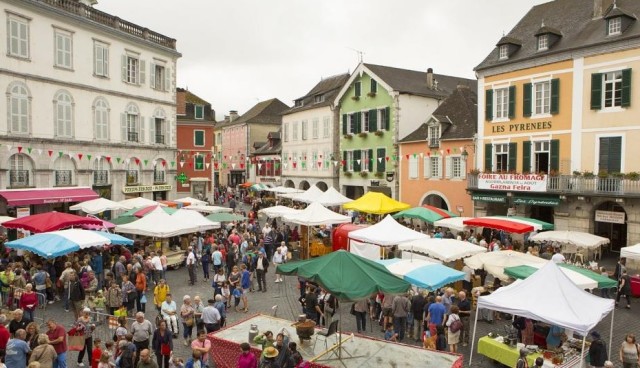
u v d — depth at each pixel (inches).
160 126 1440.7
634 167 909.2
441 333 502.6
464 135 1249.4
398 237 709.3
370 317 613.9
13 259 760.3
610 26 946.1
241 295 693.9
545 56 1039.6
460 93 1384.1
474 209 1195.3
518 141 1106.7
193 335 564.4
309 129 1918.1
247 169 2596.0
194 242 930.7
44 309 621.0
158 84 1429.6
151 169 1390.3
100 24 1194.6
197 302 547.8
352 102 1690.5
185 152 1942.7
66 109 1128.2
